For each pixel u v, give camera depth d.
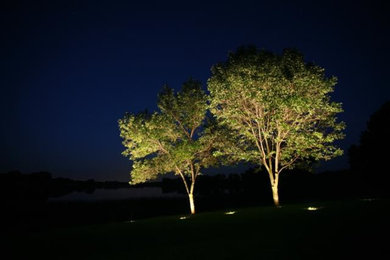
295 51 34.47
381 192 47.31
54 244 22.02
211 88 34.81
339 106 32.03
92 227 31.70
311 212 25.06
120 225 31.17
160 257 14.84
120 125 38.00
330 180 61.34
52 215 50.53
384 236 13.95
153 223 30.06
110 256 16.12
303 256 12.29
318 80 32.88
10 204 66.31
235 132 36.53
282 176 68.19
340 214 22.14
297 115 33.25
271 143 37.38
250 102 34.78
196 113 40.19
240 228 21.12
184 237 19.97
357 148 49.16
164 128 38.91
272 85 33.38
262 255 13.12
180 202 65.25
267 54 34.75
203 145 40.16
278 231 18.03
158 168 39.16
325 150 32.34
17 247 21.88
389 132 44.56
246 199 61.97
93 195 102.19
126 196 93.25
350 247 12.75
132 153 38.09
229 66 35.28
